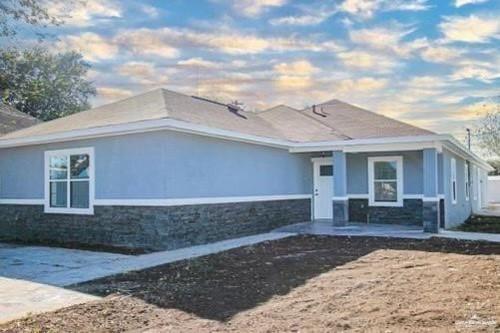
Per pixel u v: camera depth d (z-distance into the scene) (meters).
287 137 17.11
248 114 19.30
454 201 18.84
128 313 6.34
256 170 15.41
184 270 9.19
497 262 9.37
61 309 6.55
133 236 12.22
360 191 17.91
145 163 12.07
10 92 19.08
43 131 14.39
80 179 13.45
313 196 18.80
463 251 10.94
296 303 6.69
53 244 13.44
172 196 11.90
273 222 16.16
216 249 11.74
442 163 16.48
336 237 13.72
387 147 15.13
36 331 5.62
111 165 12.71
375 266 9.31
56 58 31.06
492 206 32.81
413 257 10.21
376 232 14.47
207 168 13.20
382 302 6.52
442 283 7.57
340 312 6.14
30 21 12.53
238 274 8.79
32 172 14.70
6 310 6.56
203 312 6.35
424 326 5.37
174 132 12.04
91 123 13.38
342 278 8.25
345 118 20.30
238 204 14.45
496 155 36.00
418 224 16.75
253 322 5.86
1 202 15.64
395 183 17.30
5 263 10.29
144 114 12.70
